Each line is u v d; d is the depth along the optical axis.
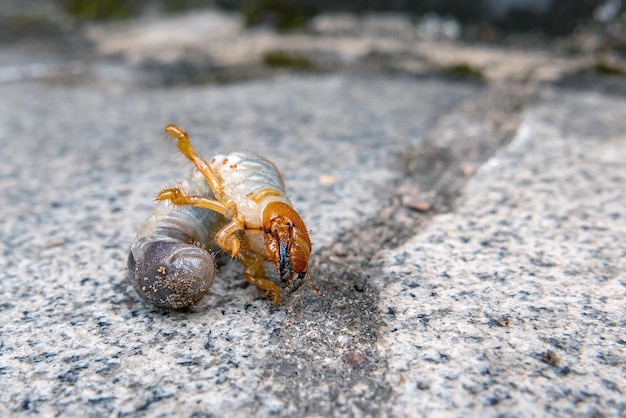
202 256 0.08
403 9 0.27
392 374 0.07
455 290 0.08
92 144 0.15
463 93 0.19
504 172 0.13
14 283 0.09
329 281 0.09
